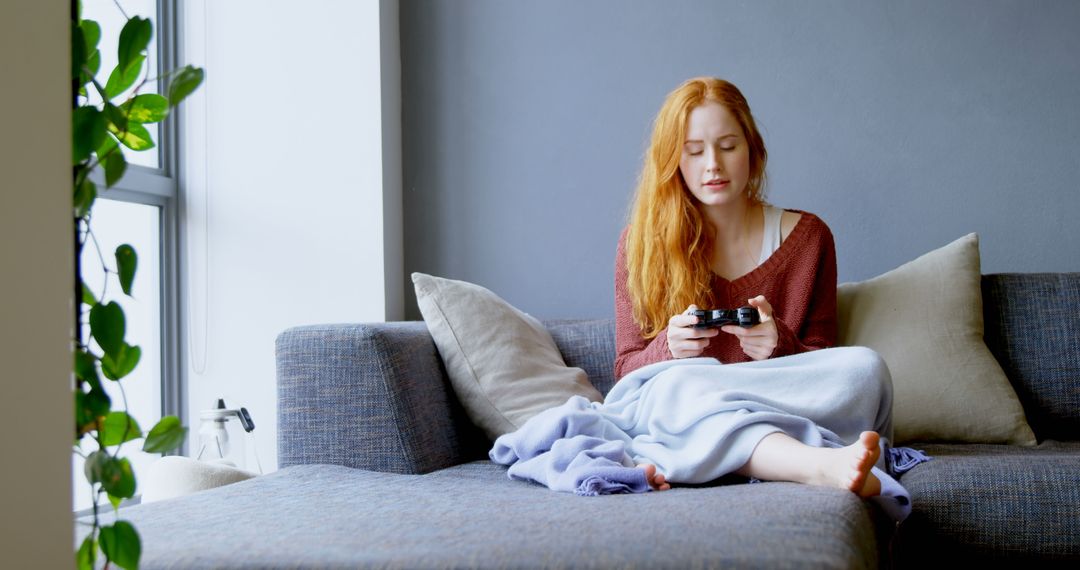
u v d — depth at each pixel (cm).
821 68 271
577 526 124
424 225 292
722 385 182
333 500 156
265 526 134
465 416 224
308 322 279
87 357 102
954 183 265
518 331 229
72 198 97
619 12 281
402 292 291
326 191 279
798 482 158
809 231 219
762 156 221
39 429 90
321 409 200
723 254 219
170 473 205
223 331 283
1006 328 241
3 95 88
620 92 282
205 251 284
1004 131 262
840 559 109
